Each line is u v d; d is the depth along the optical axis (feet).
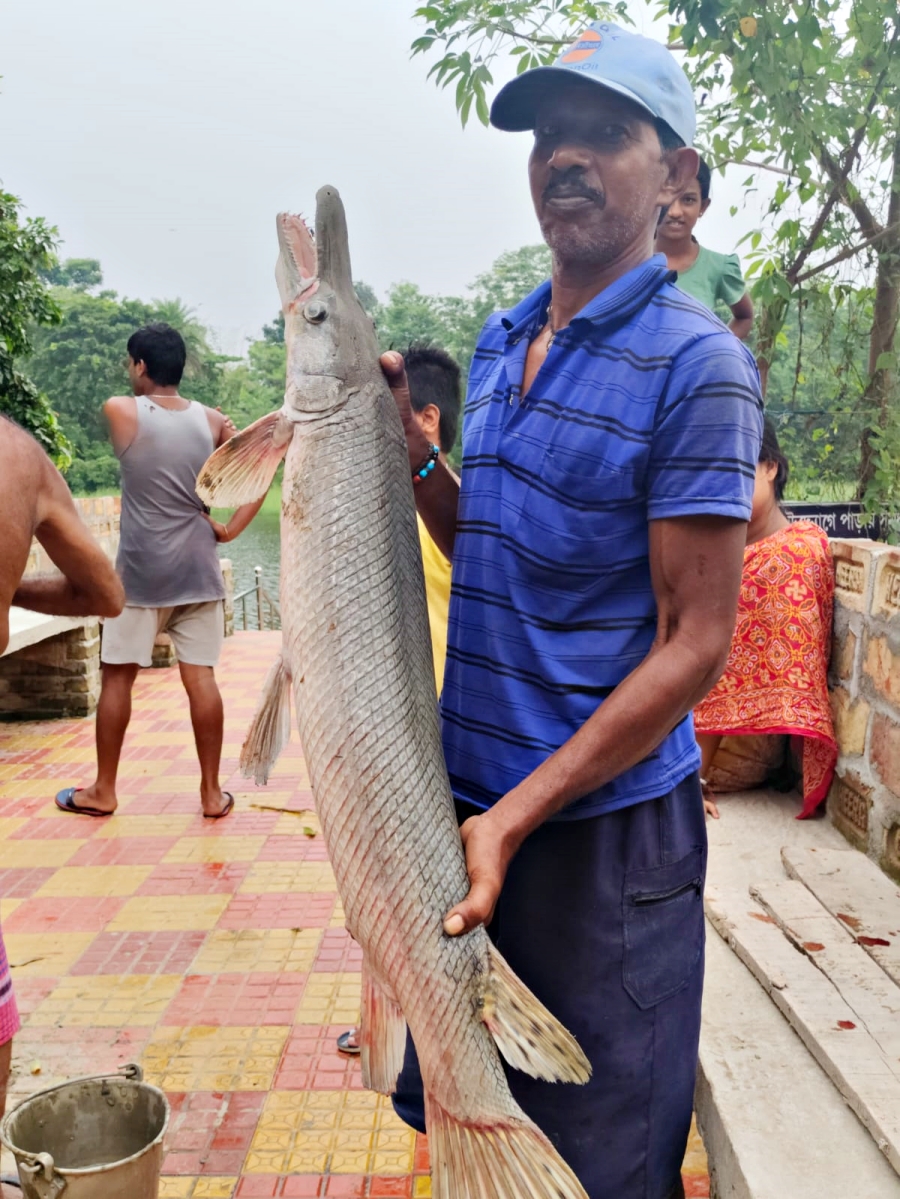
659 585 5.87
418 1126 7.32
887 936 9.34
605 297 6.04
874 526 18.61
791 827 12.49
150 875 15.07
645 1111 6.46
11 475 7.35
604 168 6.03
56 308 56.90
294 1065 10.40
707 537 5.67
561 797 5.69
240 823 17.13
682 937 6.61
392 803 5.68
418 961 5.59
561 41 16.51
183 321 206.08
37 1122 7.78
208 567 16.98
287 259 6.37
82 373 191.31
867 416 18.15
